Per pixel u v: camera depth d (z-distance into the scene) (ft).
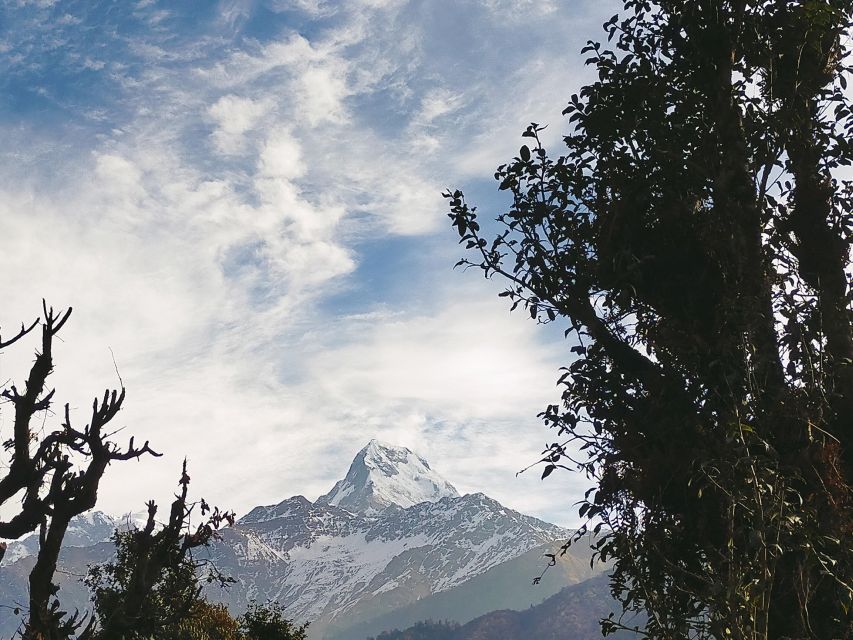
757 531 27.25
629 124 38.24
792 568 30.58
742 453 29.37
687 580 32.99
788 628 30.58
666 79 39.06
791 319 34.37
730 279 35.55
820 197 37.06
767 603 27.17
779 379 34.04
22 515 38.68
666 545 33.60
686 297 35.78
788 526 28.37
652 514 34.12
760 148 37.93
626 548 33.86
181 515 45.93
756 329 33.58
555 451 36.86
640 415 36.09
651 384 36.19
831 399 34.17
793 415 32.60
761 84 39.70
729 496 28.50
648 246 36.81
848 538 30.14
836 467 32.14
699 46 38.86
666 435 34.09
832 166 37.70
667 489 33.96
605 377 36.91
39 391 38.27
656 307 36.73
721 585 27.91
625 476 35.65
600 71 39.83
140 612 43.75
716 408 33.40
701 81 38.81
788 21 38.29
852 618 30.04
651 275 36.42
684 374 34.81
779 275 36.17
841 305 35.76
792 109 38.09
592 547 35.19
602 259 37.52
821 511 30.53
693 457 32.68
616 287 37.06
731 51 38.65
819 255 36.70
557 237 38.81
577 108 39.75
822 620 30.50
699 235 36.22
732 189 36.52
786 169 38.52
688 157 37.86
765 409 33.12
